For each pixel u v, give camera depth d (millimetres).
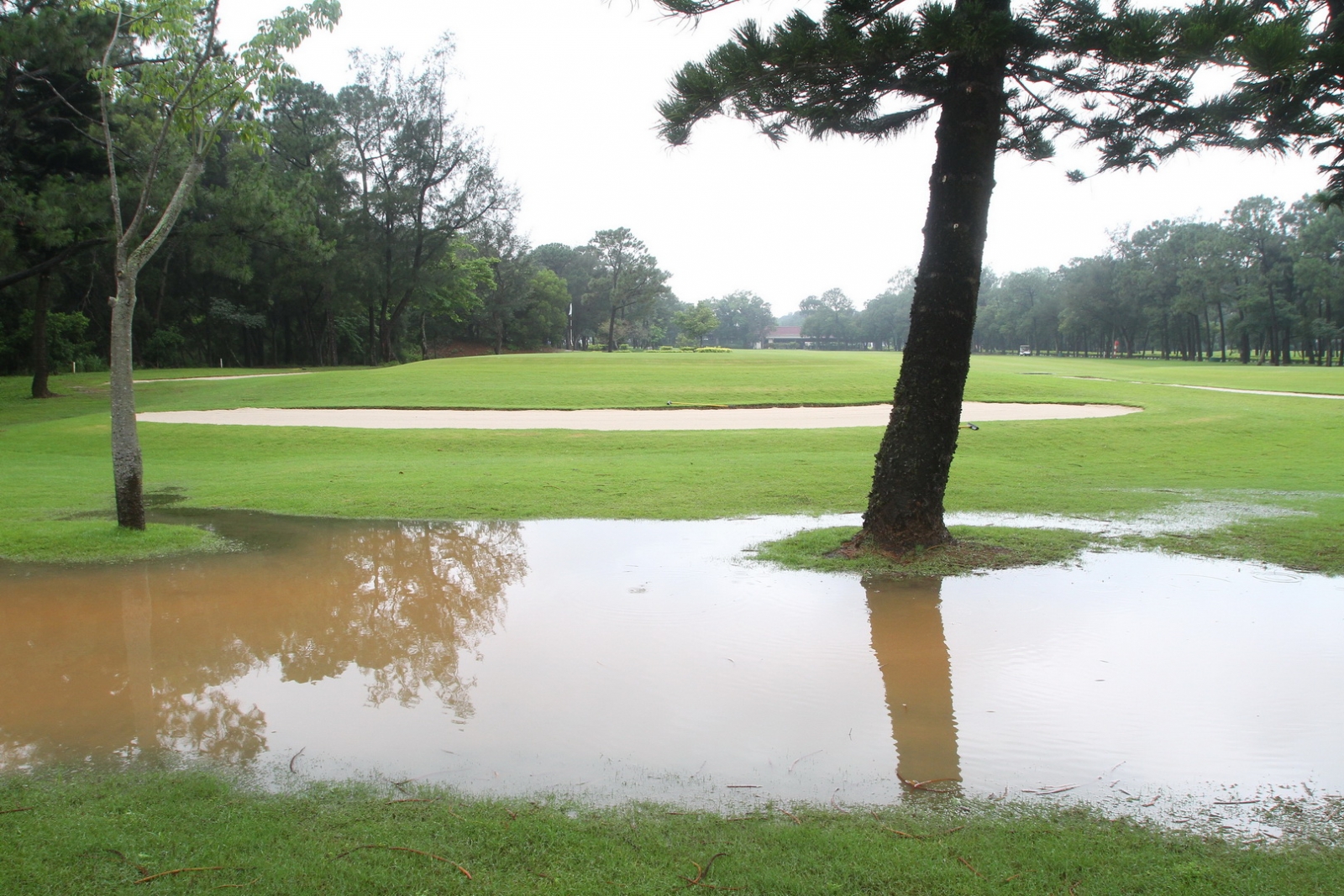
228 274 35938
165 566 9180
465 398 27359
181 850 3584
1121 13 7461
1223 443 18922
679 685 5773
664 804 4082
